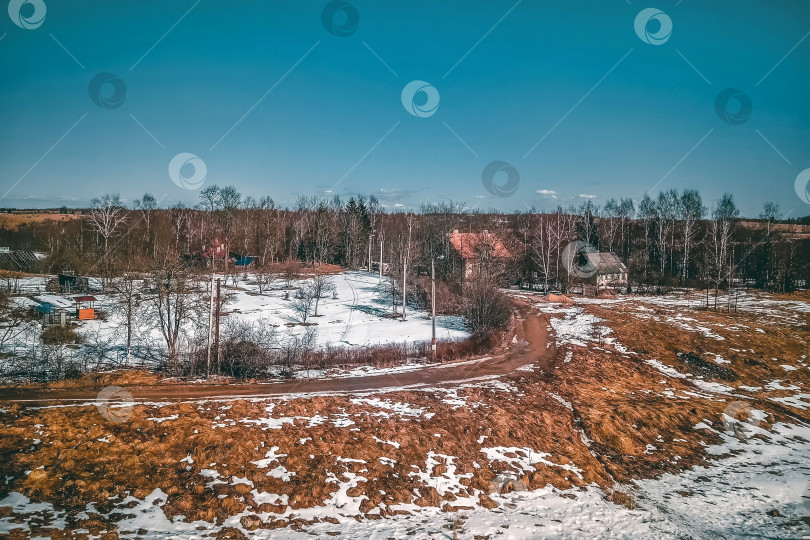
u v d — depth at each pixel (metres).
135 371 30.78
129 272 43.03
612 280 78.69
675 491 22.00
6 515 15.20
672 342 45.31
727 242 81.62
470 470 21.78
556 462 23.47
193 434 21.72
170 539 15.25
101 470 18.52
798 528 19.02
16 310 45.88
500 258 69.12
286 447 21.45
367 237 99.44
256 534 16.09
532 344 44.00
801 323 52.41
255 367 32.78
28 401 24.28
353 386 30.56
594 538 17.66
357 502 18.64
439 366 36.53
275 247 96.94
